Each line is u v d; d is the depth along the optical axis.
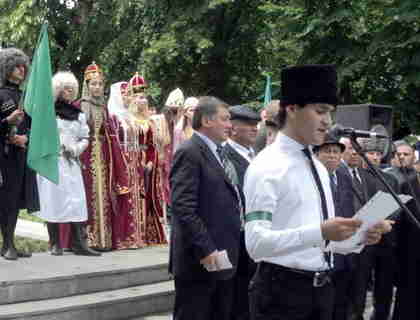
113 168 8.53
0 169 7.00
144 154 8.99
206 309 4.96
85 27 21.11
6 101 7.02
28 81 7.17
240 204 5.34
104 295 6.98
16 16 20.30
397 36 11.95
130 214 8.68
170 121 9.99
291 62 15.11
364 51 12.58
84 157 8.33
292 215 3.37
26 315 6.12
